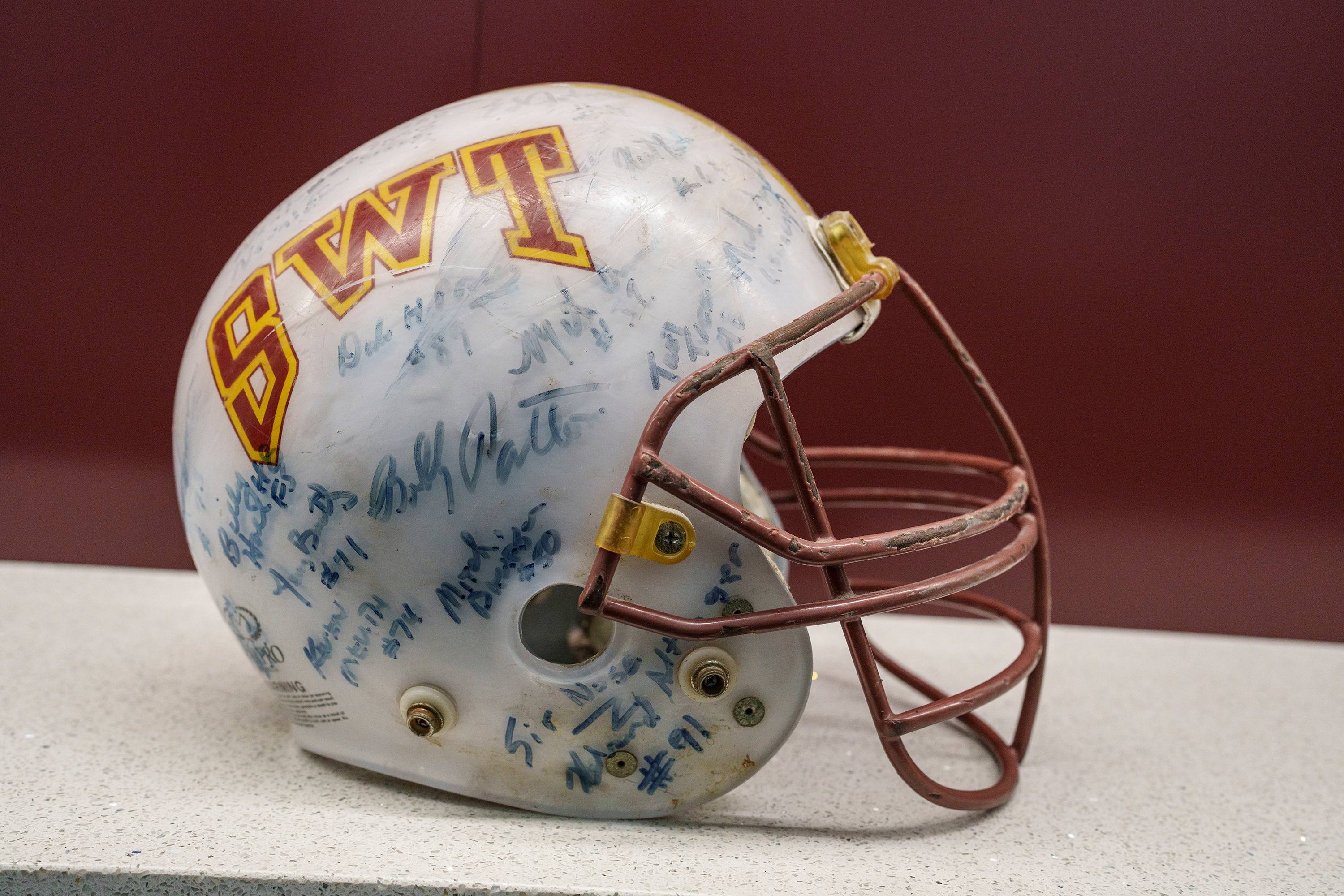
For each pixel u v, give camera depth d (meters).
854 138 1.28
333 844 0.65
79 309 1.33
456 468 0.64
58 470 1.37
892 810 0.78
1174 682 1.17
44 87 1.27
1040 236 1.31
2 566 1.35
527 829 0.69
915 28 1.26
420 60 1.26
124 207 1.30
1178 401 1.35
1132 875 0.70
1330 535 1.37
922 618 1.39
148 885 0.60
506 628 0.66
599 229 0.66
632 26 1.26
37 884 0.60
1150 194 1.29
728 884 0.63
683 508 0.65
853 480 1.37
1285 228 1.29
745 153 0.77
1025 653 0.80
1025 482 0.81
